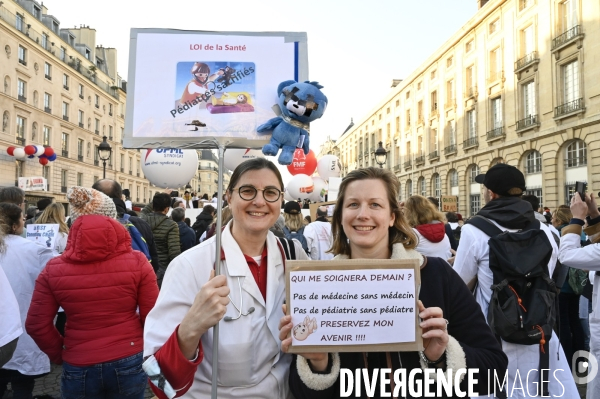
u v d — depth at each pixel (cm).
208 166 9206
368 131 5375
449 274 173
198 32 191
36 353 311
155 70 186
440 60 3409
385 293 156
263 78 193
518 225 249
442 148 3369
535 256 227
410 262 157
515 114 2464
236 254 175
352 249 182
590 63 1922
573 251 266
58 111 3762
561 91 2127
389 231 186
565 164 2122
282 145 188
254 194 176
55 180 3694
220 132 186
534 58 2270
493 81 2684
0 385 308
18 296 308
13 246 312
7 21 3078
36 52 3434
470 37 2950
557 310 288
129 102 184
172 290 166
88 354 235
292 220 595
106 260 241
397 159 4400
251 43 194
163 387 148
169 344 147
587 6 1944
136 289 247
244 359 164
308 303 156
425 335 151
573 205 279
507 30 2536
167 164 823
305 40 197
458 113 3123
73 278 234
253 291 171
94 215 244
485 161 2781
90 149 4347
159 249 511
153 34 188
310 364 163
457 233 784
